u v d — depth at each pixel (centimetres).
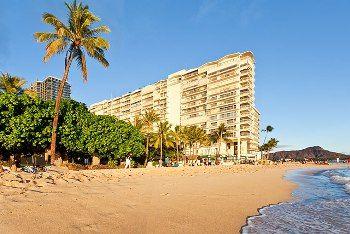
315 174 5619
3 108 3319
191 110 14088
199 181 2566
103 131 4850
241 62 12525
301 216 1259
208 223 995
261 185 2564
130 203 1205
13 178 1312
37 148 3859
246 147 12300
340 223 1140
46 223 758
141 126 7544
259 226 1022
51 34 3403
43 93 12206
